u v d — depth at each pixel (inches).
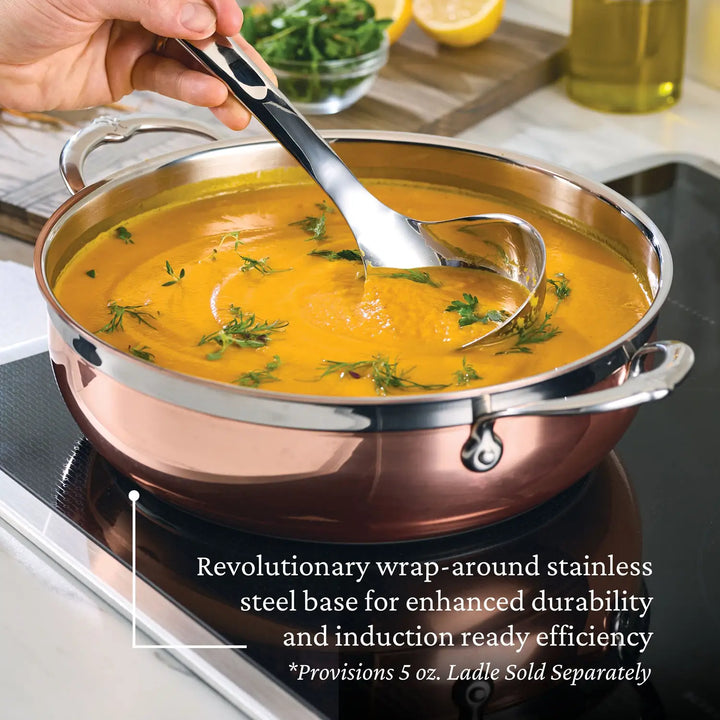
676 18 72.9
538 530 39.7
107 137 48.6
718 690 33.2
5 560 38.2
